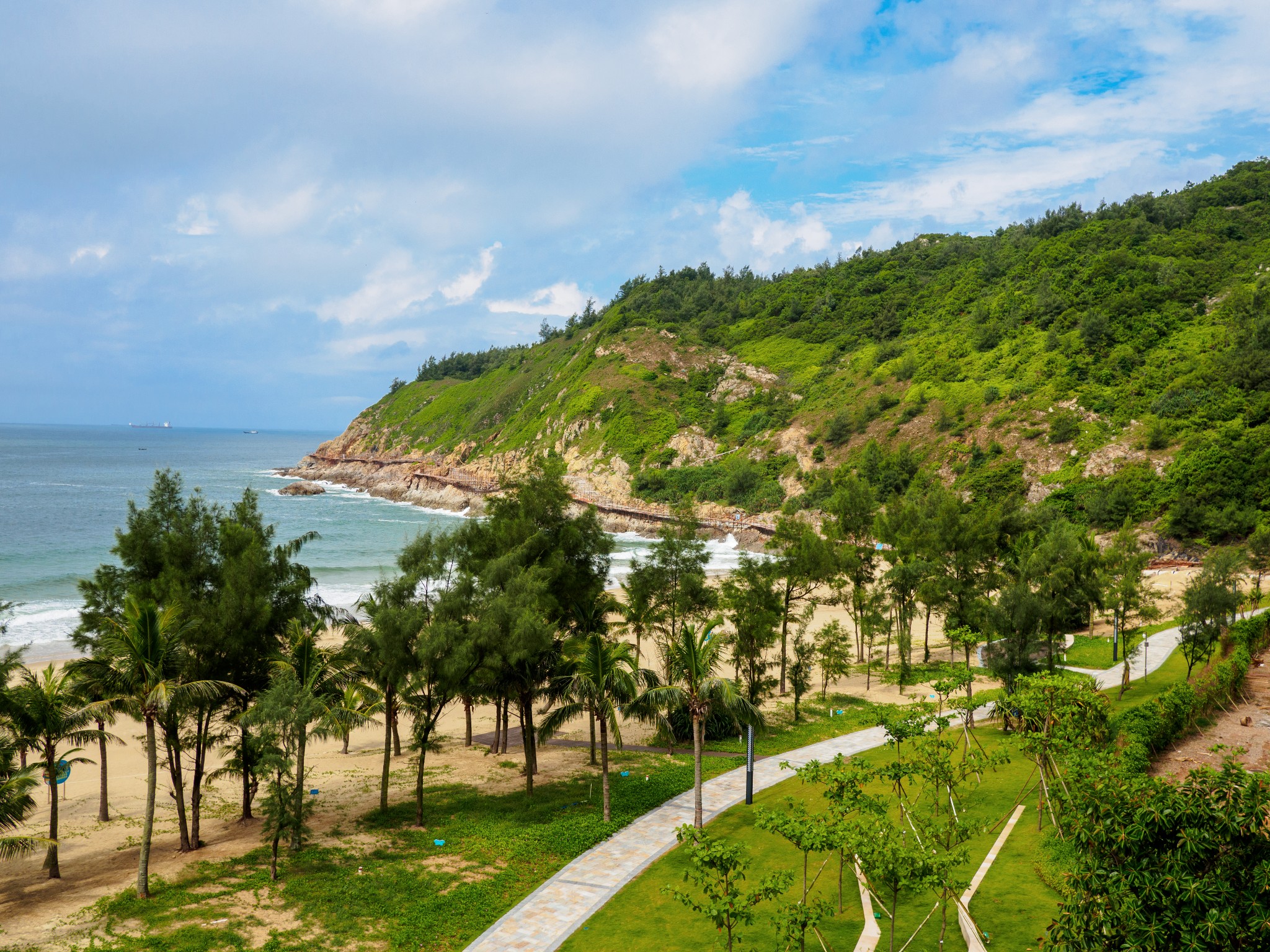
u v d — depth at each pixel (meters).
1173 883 11.97
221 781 37.38
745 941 20.30
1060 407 115.81
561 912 22.64
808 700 48.69
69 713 28.23
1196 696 33.47
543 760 38.88
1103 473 103.00
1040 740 25.38
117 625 26.83
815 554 50.41
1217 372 106.25
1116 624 53.19
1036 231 189.38
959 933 19.86
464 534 40.38
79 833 30.45
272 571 30.69
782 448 146.88
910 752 36.38
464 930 21.70
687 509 47.28
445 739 43.91
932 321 171.25
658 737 42.12
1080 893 13.60
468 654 29.64
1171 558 90.06
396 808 31.88
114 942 20.66
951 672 33.69
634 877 24.84
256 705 26.12
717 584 58.75
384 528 136.50
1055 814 24.58
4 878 25.88
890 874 17.42
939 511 67.62
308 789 35.00
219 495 183.00
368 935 21.45
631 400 177.50
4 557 97.75
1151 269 137.12
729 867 17.33
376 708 37.12
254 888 24.23
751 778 31.19
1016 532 71.94
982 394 127.50
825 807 29.70
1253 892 11.57
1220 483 92.25
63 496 168.00
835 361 174.00
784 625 51.19
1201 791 12.50
